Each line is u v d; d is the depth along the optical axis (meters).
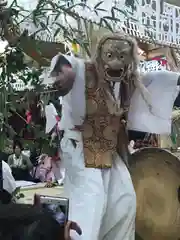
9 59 1.40
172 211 2.27
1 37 1.44
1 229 0.99
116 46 1.77
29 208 1.08
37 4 1.56
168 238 2.27
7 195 1.63
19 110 1.49
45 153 1.72
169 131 1.95
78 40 1.63
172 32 2.22
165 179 2.26
